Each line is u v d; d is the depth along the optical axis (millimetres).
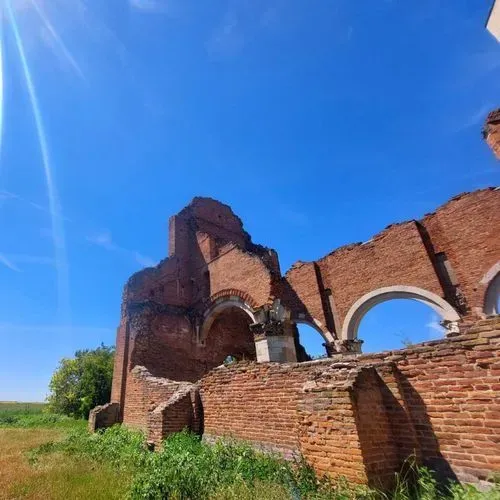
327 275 16000
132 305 17531
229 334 20469
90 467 7488
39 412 41281
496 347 4473
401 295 13141
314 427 5215
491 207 11539
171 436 8875
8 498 5566
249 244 25859
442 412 4805
